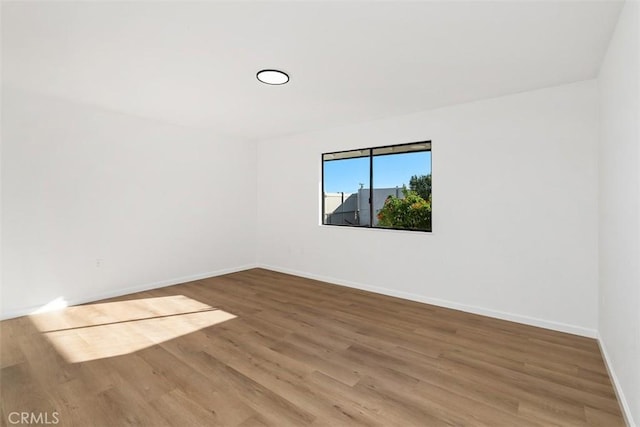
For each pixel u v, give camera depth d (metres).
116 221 4.06
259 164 5.85
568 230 2.94
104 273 3.96
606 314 2.43
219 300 3.92
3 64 2.58
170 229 4.62
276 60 2.48
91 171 3.83
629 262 1.77
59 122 3.56
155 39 2.17
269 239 5.71
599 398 1.98
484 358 2.47
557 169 2.99
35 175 3.42
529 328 3.06
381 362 2.41
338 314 3.44
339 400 1.95
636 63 1.60
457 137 3.57
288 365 2.36
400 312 3.50
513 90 3.11
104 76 2.83
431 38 2.14
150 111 3.94
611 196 2.22
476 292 3.47
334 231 4.74
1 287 3.22
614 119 2.11
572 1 1.74
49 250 3.52
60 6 1.79
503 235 3.29
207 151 5.06
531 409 1.87
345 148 4.61
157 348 2.62
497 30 2.04
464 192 3.53
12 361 2.39
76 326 3.07
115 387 2.07
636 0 1.58
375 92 3.19
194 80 2.91
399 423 1.75
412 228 4.15
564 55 2.37
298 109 3.79
